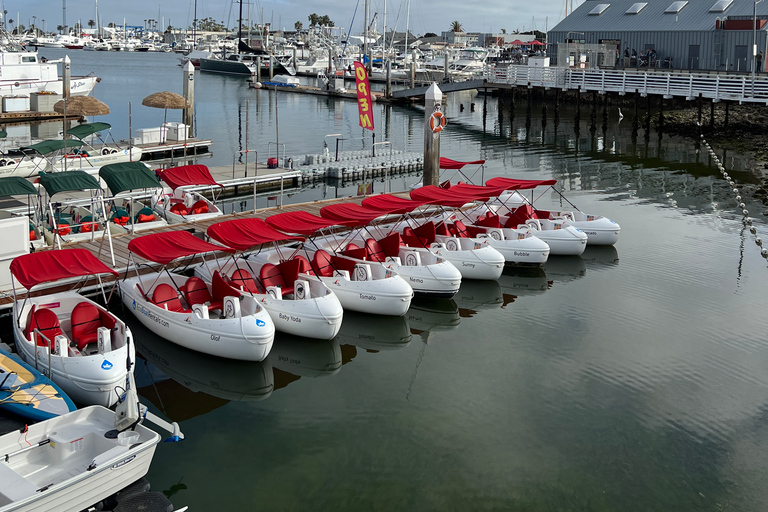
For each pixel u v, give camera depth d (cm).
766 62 4988
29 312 1416
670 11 5725
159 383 1457
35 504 896
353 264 1841
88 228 2105
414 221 2247
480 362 1557
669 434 1258
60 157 3100
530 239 2155
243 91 7775
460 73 8894
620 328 1731
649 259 2272
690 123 5144
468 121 5812
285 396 1406
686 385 1438
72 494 934
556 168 3750
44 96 5028
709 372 1494
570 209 2856
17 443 1005
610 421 1300
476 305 1914
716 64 5262
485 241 2080
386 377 1491
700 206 2941
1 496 893
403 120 5806
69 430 1041
